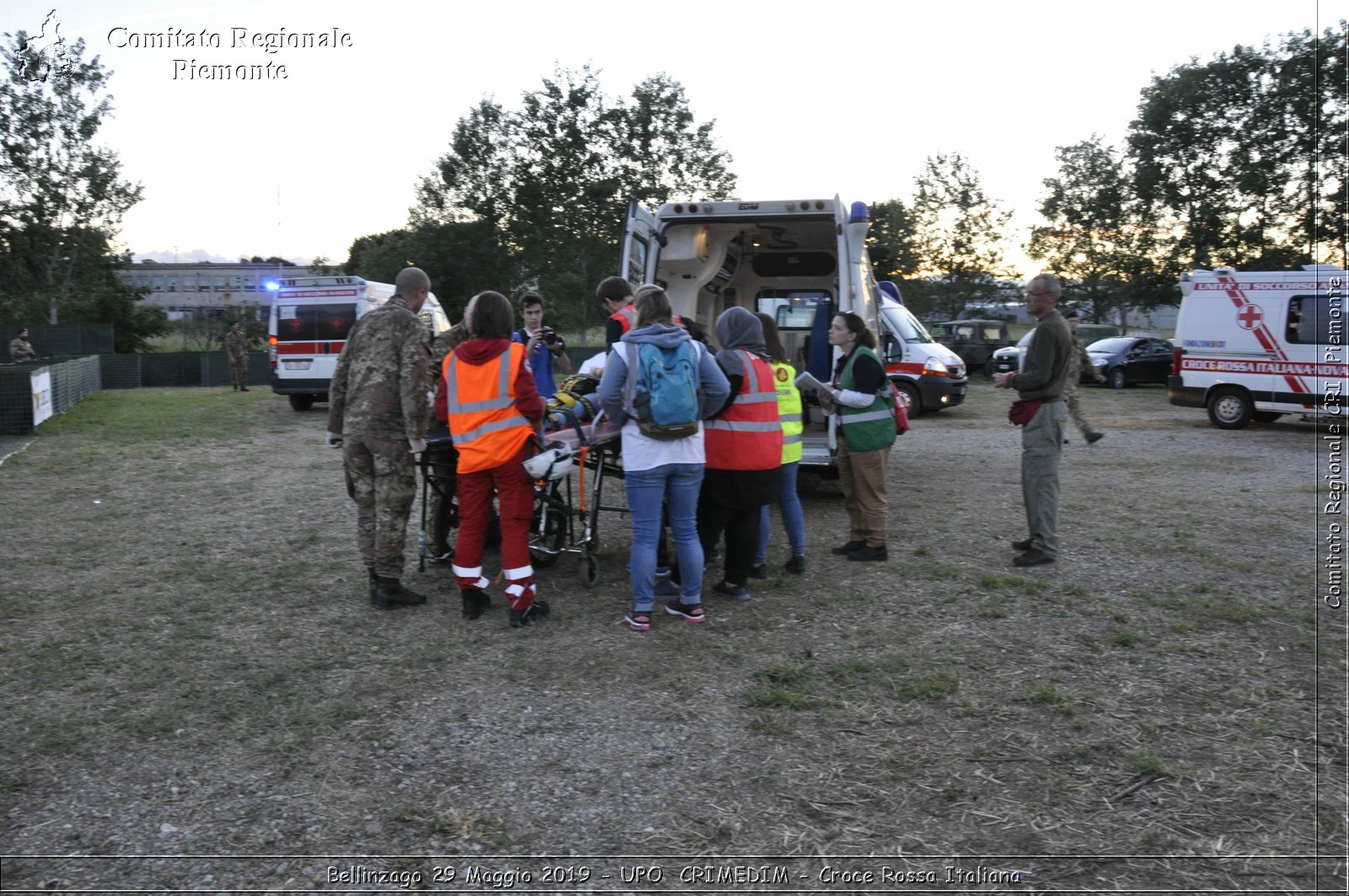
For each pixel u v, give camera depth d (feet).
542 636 15.64
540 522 18.90
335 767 11.23
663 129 121.39
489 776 11.02
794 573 19.34
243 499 27.63
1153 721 12.32
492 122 123.65
